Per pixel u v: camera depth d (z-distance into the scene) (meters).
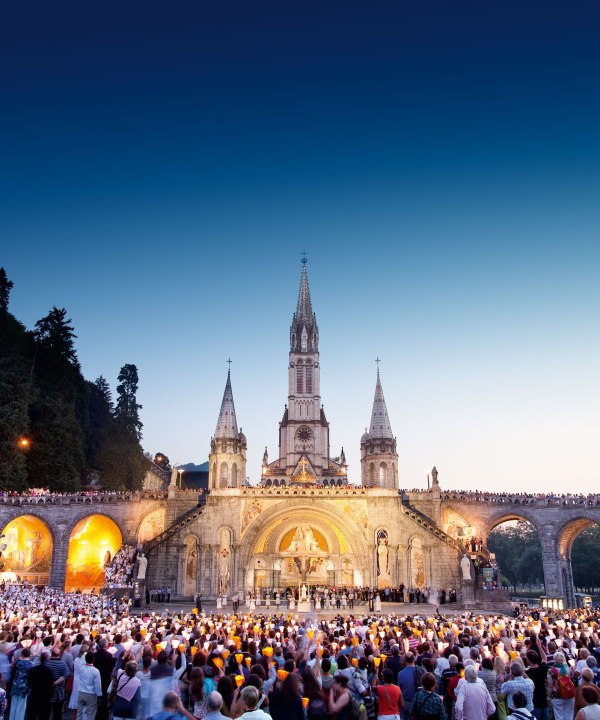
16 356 75.06
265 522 68.44
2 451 67.44
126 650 18.27
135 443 99.38
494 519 70.88
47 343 82.56
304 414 136.88
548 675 16.77
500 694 15.04
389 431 100.88
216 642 19.84
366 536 68.19
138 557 63.28
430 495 72.38
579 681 16.25
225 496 69.12
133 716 14.45
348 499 69.25
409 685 15.91
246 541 67.88
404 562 67.12
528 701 14.66
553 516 69.19
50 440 75.06
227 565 67.31
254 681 12.47
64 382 81.69
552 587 67.19
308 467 126.88
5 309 79.00
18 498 67.50
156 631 23.97
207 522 68.31
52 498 68.88
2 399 69.50
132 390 102.00
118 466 93.25
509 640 21.89
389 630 25.70
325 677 14.58
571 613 48.34
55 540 67.81
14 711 15.99
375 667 17.59
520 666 15.15
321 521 69.94
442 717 13.55
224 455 96.69
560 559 68.12
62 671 17.16
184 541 67.44
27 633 21.70
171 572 66.56
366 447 101.38
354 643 20.33
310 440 134.75
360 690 15.49
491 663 15.98
